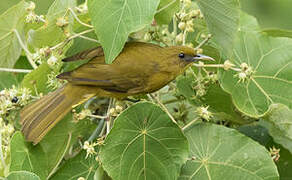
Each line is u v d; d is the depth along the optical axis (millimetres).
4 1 12109
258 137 11070
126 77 10258
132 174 9008
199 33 10695
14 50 11195
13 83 11672
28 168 9469
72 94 10078
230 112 10211
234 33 9539
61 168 9656
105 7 8930
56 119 9844
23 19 10656
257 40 10594
